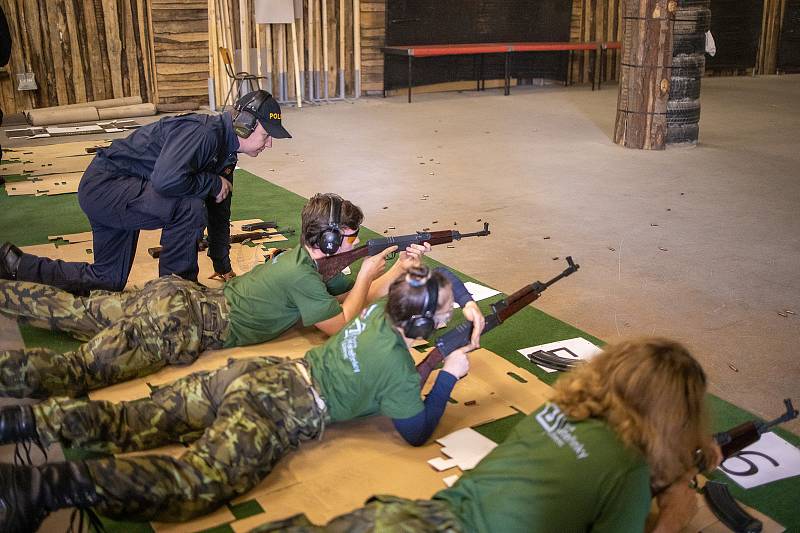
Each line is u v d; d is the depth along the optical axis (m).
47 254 5.42
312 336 4.09
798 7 16.80
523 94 14.25
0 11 7.49
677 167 8.52
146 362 3.59
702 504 2.79
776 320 4.49
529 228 6.22
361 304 3.96
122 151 4.57
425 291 2.73
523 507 2.12
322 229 3.69
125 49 11.70
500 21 14.61
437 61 14.32
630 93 9.42
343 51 13.34
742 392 3.67
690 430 2.11
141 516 2.50
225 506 2.75
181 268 4.70
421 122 11.27
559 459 2.13
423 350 3.99
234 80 11.73
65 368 3.38
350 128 10.76
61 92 11.43
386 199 7.07
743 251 5.72
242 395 2.86
